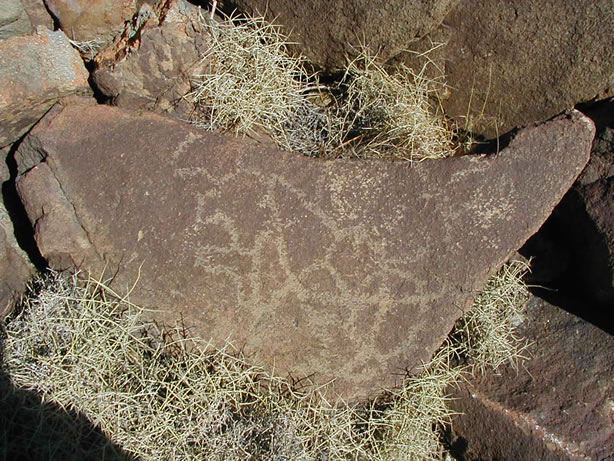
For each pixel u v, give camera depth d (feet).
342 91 7.91
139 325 6.45
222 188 6.42
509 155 6.38
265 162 6.46
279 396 6.58
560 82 7.18
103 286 6.36
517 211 6.40
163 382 6.25
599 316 7.32
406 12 6.93
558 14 6.81
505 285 7.21
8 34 6.52
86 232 6.40
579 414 6.60
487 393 6.89
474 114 7.80
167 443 6.24
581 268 7.31
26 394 6.16
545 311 7.43
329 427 6.52
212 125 7.08
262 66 7.21
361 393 6.75
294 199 6.45
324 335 6.61
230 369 6.58
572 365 6.95
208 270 6.46
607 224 6.75
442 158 6.63
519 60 7.21
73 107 6.46
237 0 7.25
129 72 6.93
